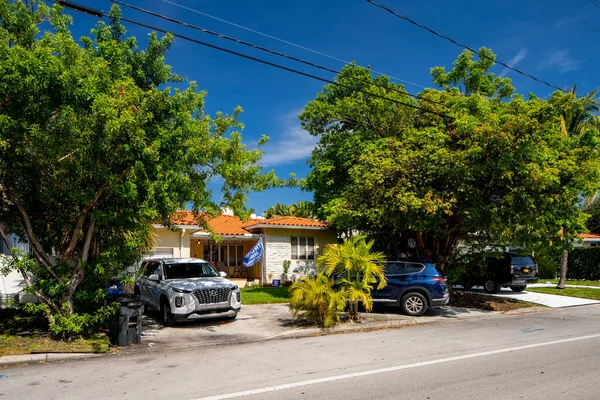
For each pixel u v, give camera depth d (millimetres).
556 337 10117
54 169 9719
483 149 13125
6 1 9000
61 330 9453
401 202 13586
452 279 17016
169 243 21234
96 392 6305
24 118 8477
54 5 9586
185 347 9836
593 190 14445
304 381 6699
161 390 6348
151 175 9461
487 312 15000
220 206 12359
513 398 5719
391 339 10195
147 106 9867
